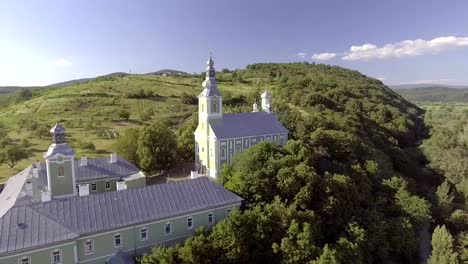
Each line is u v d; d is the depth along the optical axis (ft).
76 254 165.68
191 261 168.76
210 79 314.14
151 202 193.98
